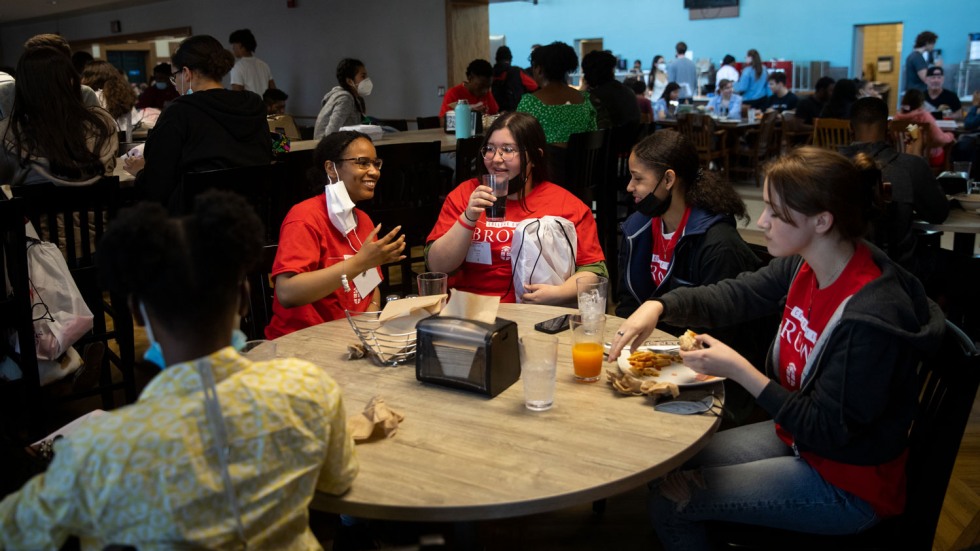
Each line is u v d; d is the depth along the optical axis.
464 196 2.56
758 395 1.52
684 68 11.42
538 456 1.33
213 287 0.99
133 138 5.77
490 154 2.46
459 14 8.42
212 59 3.36
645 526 2.33
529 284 2.41
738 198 2.29
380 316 1.92
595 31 13.60
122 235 0.96
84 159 3.02
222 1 10.66
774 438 1.80
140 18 12.05
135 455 0.92
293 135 6.11
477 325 1.59
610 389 1.63
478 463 1.31
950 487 2.49
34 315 2.55
